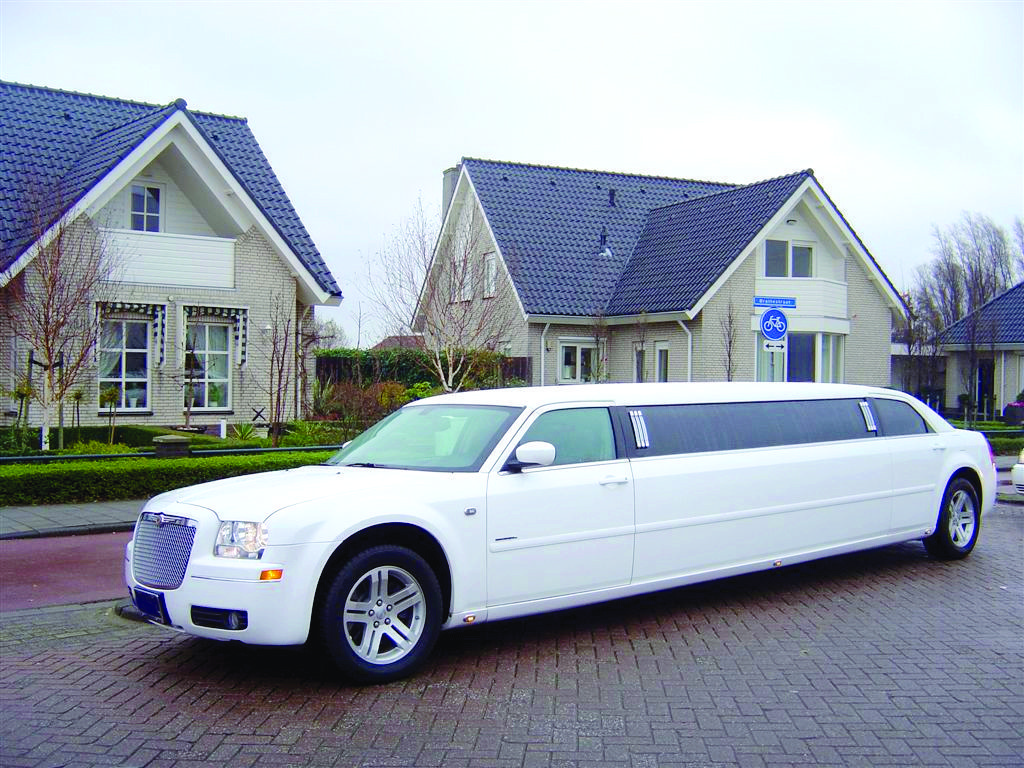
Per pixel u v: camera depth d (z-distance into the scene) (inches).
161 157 801.6
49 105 877.2
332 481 246.5
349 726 203.8
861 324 1130.7
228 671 243.8
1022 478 576.7
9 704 219.3
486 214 1165.1
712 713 209.9
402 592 235.8
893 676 234.7
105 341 733.9
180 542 229.3
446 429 277.7
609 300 1120.8
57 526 441.7
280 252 836.6
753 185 1123.9
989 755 186.1
